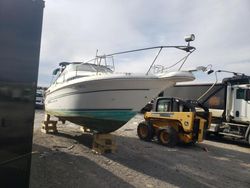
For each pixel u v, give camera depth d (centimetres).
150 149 945
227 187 595
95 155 758
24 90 297
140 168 675
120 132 1322
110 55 855
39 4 317
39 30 320
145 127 1136
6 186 276
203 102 1432
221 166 786
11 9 270
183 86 1530
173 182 592
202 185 591
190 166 747
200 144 1179
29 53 303
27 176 310
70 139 963
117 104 759
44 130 1077
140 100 759
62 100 919
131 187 534
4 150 271
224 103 1351
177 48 744
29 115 308
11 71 274
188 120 1029
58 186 494
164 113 1105
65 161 662
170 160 797
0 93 260
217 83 1391
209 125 1155
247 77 1327
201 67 789
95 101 783
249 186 617
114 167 661
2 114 265
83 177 560
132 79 725
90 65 929
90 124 838
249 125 1239
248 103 1264
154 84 748
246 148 1198
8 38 267
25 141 304
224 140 1407
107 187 519
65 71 962
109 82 739
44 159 656
